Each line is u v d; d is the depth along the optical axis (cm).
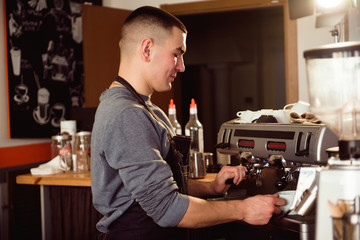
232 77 601
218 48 591
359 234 96
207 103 607
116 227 138
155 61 143
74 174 253
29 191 339
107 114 131
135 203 135
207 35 592
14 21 362
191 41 595
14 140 365
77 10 415
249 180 172
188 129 262
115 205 137
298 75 395
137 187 125
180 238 146
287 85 397
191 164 219
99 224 143
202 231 192
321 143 153
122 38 148
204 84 604
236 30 586
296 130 162
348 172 100
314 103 108
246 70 597
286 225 130
